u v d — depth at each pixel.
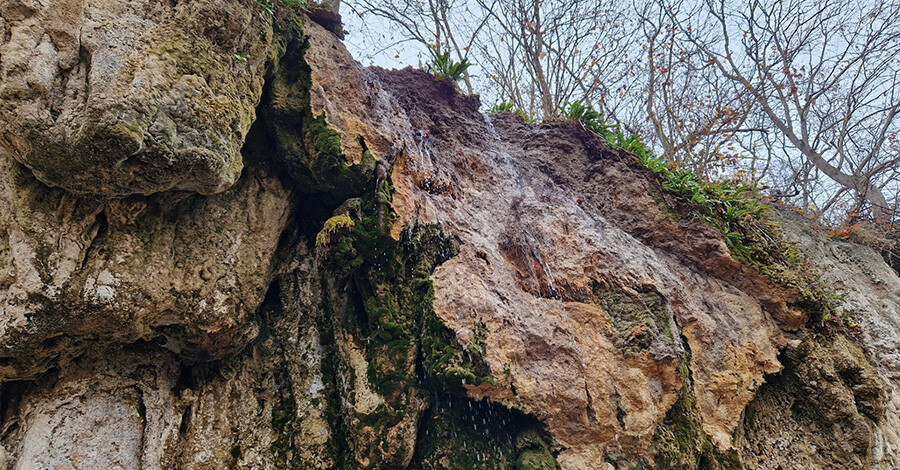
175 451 3.25
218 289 3.38
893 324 6.79
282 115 3.85
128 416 3.19
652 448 3.97
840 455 4.71
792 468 4.64
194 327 3.26
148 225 3.11
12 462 2.88
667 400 4.20
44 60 2.51
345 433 3.63
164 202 3.13
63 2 2.60
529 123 6.38
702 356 4.67
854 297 6.98
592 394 4.01
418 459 3.68
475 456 3.73
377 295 3.85
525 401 3.79
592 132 6.07
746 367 4.80
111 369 3.23
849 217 8.66
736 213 5.75
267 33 3.56
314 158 3.77
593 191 5.75
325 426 3.67
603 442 3.91
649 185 5.71
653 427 4.01
